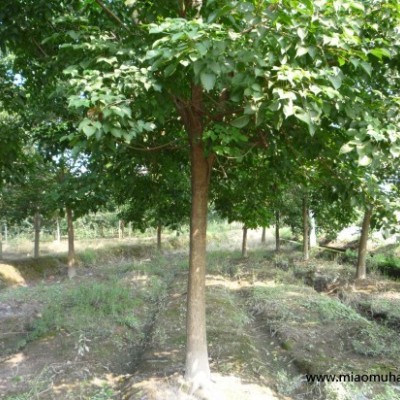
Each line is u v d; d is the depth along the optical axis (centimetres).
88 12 357
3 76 463
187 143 421
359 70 283
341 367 450
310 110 226
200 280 382
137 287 854
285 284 887
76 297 710
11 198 1060
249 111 230
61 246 1559
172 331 557
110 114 224
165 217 659
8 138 455
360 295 805
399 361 475
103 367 461
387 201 315
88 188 610
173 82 267
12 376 430
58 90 296
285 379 427
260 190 488
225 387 383
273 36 225
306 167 420
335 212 494
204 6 298
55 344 515
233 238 1923
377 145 243
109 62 273
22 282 1044
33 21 374
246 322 619
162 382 385
